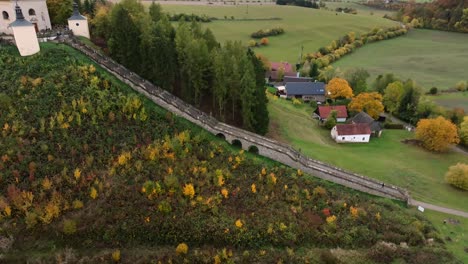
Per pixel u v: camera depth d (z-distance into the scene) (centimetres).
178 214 4647
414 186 6862
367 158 7781
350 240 4900
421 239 5094
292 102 11119
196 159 5472
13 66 6212
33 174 4694
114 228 4397
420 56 16850
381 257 4662
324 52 16312
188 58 6638
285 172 6006
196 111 6725
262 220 4862
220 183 5159
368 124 9131
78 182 4716
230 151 6112
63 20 8312
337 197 5675
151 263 4181
